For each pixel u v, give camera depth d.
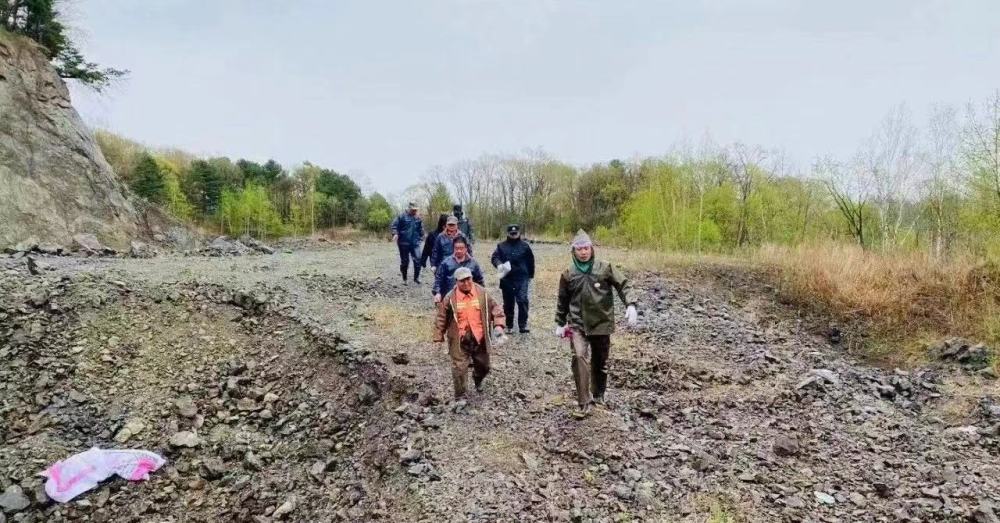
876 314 11.31
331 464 5.83
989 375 8.45
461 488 4.88
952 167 15.94
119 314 8.51
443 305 6.73
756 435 6.17
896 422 6.68
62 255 14.59
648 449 5.52
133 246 17.27
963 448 6.07
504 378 7.33
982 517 4.56
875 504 4.89
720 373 8.07
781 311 11.85
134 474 5.88
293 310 9.24
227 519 5.43
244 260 15.62
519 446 5.55
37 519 5.41
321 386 7.24
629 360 8.23
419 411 6.26
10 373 7.09
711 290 12.74
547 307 11.42
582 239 6.04
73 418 6.60
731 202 23.08
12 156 16.05
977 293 11.20
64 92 18.61
